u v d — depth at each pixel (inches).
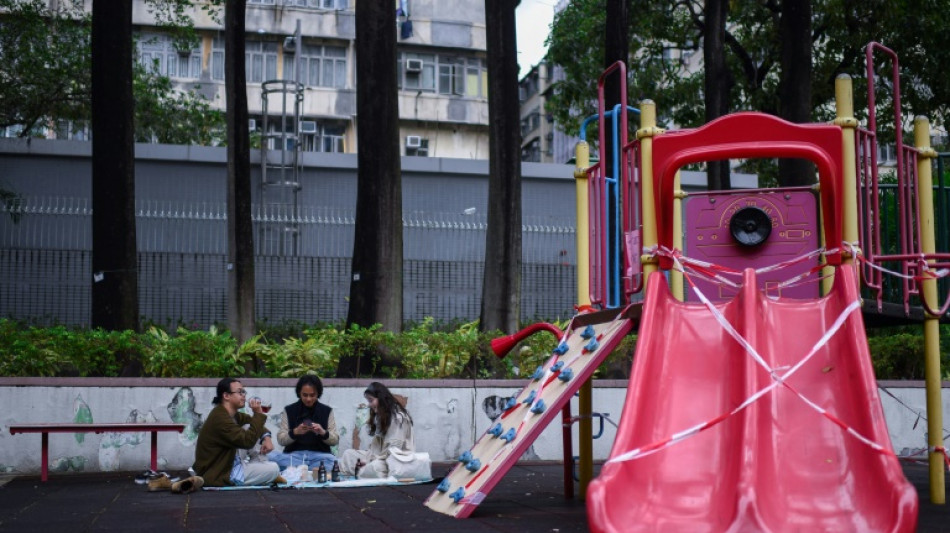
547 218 1023.0
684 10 1122.0
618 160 371.6
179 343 574.2
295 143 1070.4
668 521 221.9
